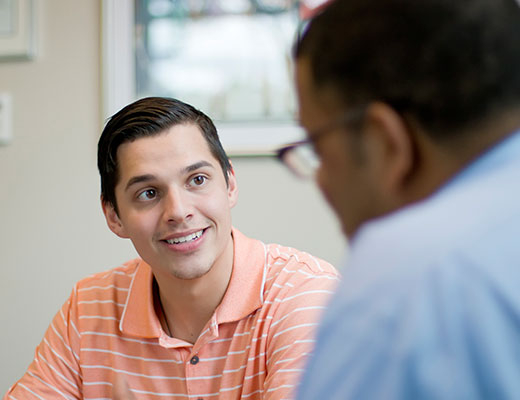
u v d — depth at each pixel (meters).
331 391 0.39
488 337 0.36
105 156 1.05
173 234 1.00
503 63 0.42
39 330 1.76
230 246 1.11
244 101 1.72
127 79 1.74
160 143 1.01
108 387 1.14
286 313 1.04
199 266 1.02
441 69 0.42
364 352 0.39
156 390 1.09
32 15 1.75
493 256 0.38
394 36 0.43
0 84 1.78
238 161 1.70
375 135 0.44
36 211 1.76
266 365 1.04
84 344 1.15
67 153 1.75
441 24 0.42
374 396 0.37
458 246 0.39
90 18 1.75
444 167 0.43
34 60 1.76
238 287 1.07
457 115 0.42
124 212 1.04
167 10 1.74
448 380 0.36
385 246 0.41
